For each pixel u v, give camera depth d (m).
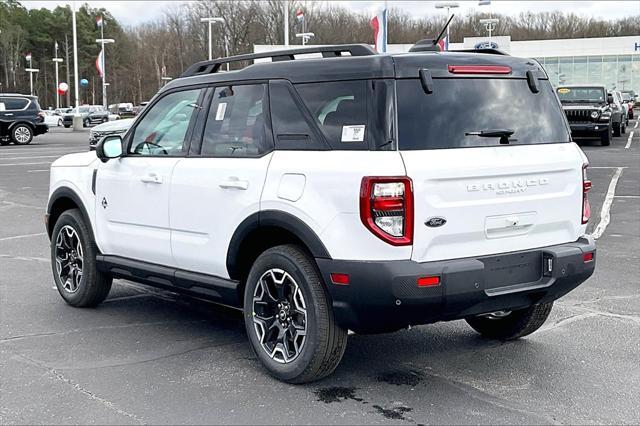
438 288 4.14
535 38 98.94
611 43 67.56
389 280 4.08
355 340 5.68
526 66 4.86
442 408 4.35
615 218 11.37
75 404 4.40
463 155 4.32
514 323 5.48
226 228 4.92
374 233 4.10
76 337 5.76
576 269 4.72
